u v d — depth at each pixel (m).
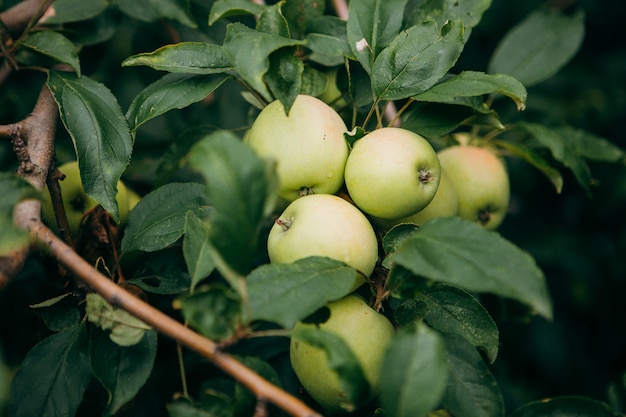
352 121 0.60
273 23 0.54
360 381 0.44
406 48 0.56
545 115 0.74
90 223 0.59
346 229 0.51
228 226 0.43
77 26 0.67
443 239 0.47
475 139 0.69
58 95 0.55
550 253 0.87
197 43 0.56
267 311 0.45
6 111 0.70
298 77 0.53
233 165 0.42
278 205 0.56
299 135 0.53
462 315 0.53
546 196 0.90
